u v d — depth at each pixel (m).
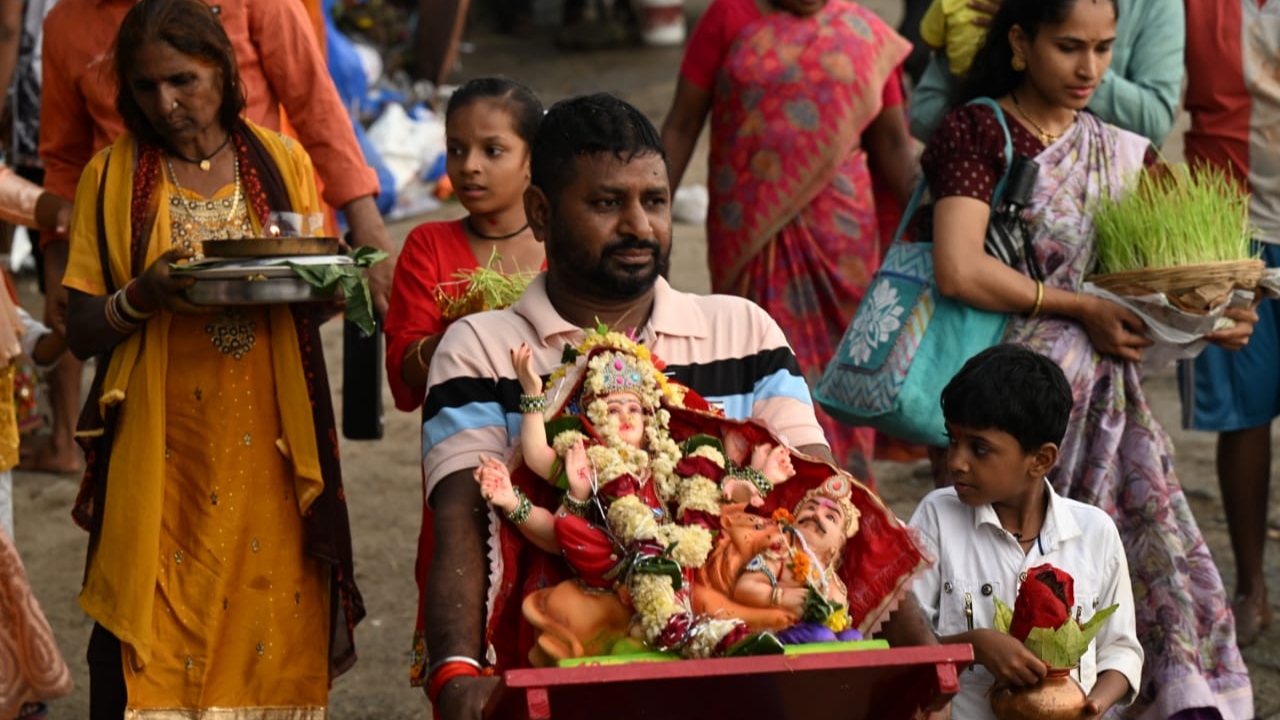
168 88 4.39
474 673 2.93
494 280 4.21
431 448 3.22
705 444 3.04
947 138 4.86
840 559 3.10
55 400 7.87
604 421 3.02
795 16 6.52
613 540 2.93
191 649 4.57
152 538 4.50
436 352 3.35
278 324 4.55
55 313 5.30
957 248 4.75
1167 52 5.50
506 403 3.23
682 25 19.36
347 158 5.20
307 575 4.68
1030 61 4.77
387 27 14.77
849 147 6.45
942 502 4.19
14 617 4.78
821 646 2.81
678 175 6.77
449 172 4.52
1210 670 4.81
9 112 8.00
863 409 4.93
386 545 7.09
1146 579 4.75
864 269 6.57
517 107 4.49
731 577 2.94
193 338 4.54
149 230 4.54
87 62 5.04
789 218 6.46
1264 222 6.10
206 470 4.55
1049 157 4.82
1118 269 4.77
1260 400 5.99
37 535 7.17
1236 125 6.10
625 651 2.87
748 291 6.57
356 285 4.21
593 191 3.11
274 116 5.25
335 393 9.03
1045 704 3.67
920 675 2.77
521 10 20.12
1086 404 4.79
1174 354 4.88
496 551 3.03
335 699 5.65
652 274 3.18
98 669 4.64
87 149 5.22
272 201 4.64
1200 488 7.65
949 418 4.04
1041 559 4.09
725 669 2.62
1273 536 7.06
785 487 3.12
